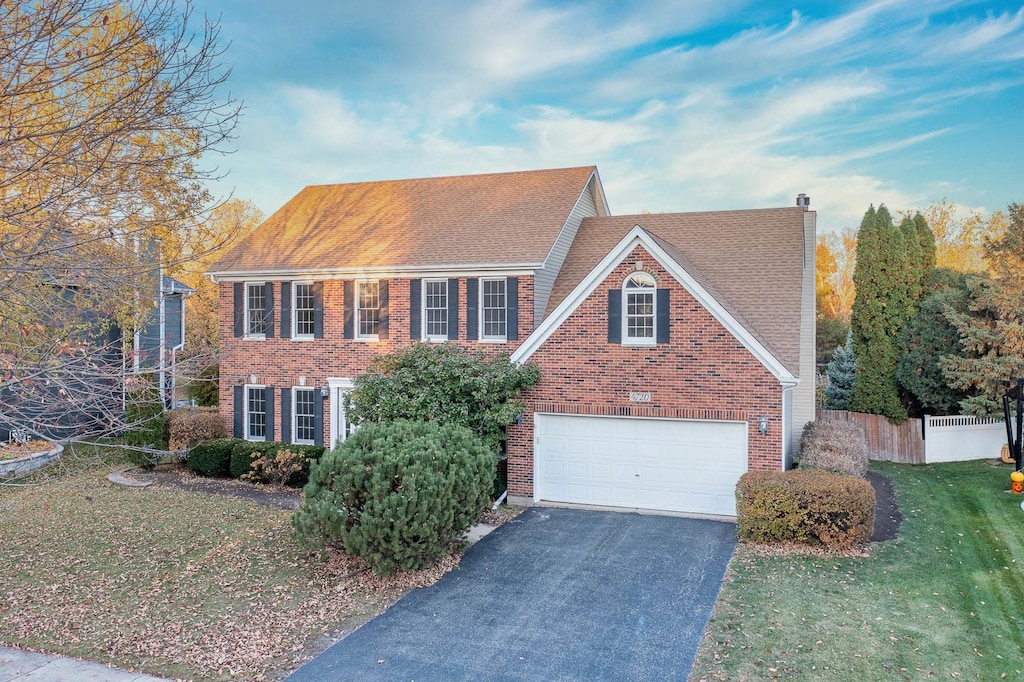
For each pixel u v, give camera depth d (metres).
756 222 22.58
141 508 17.17
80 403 8.62
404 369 18.22
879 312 25.88
